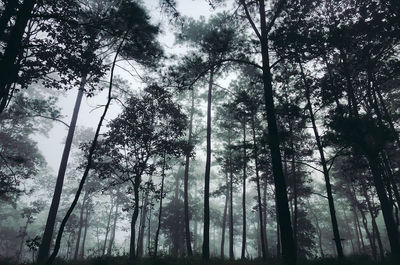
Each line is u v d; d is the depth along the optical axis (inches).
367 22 515.5
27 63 433.7
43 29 417.4
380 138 472.1
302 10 565.3
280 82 702.5
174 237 1219.2
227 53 600.7
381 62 592.1
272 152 466.9
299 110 641.6
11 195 1008.9
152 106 684.1
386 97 809.5
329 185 569.0
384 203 562.6
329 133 542.6
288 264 390.3
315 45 550.3
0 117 690.8
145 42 462.9
